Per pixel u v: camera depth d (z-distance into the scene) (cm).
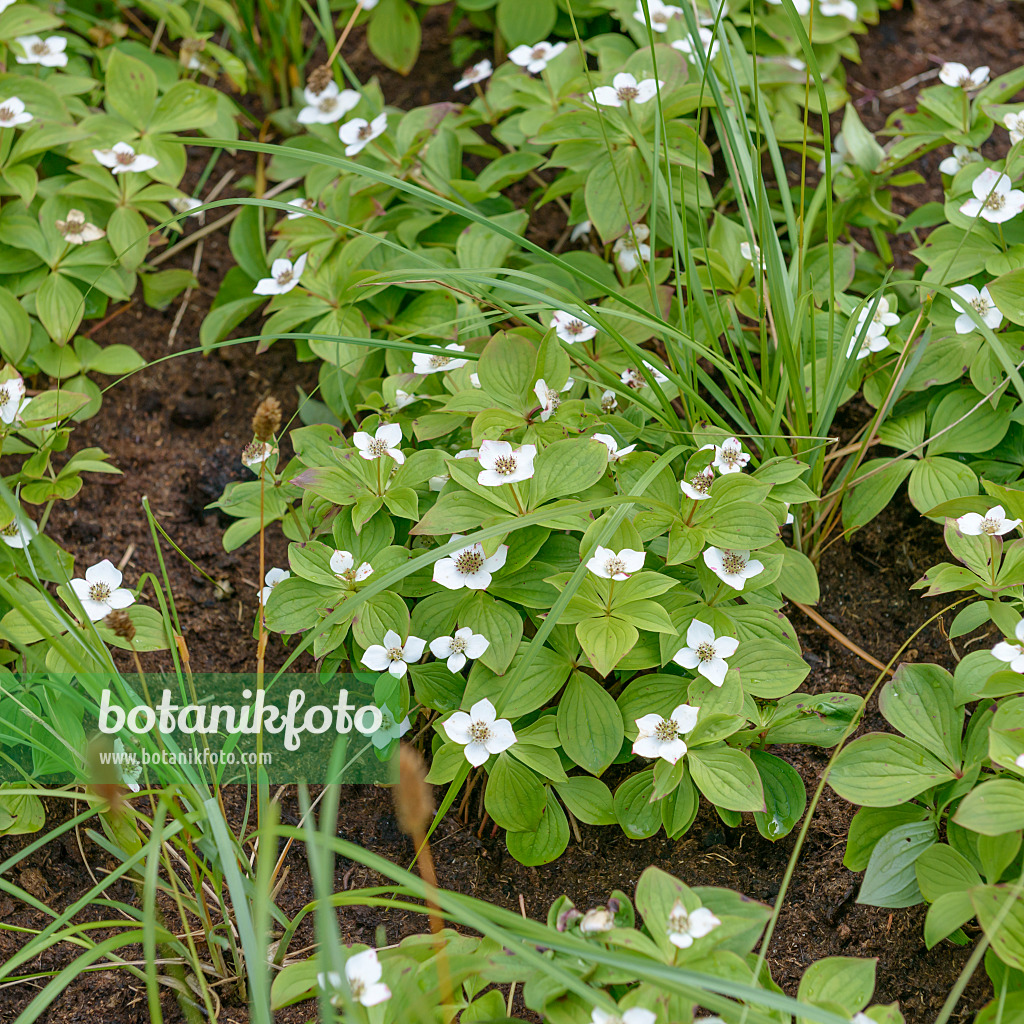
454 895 82
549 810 92
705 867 93
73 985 91
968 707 93
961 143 107
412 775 80
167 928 92
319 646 93
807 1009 78
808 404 102
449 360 101
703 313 99
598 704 91
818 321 103
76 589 94
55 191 110
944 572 92
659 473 94
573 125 106
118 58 110
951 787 88
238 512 99
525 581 93
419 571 95
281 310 105
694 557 92
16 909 93
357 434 95
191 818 85
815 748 96
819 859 93
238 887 83
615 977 82
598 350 103
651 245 99
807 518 102
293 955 91
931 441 99
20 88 109
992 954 86
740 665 92
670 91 106
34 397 102
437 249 107
